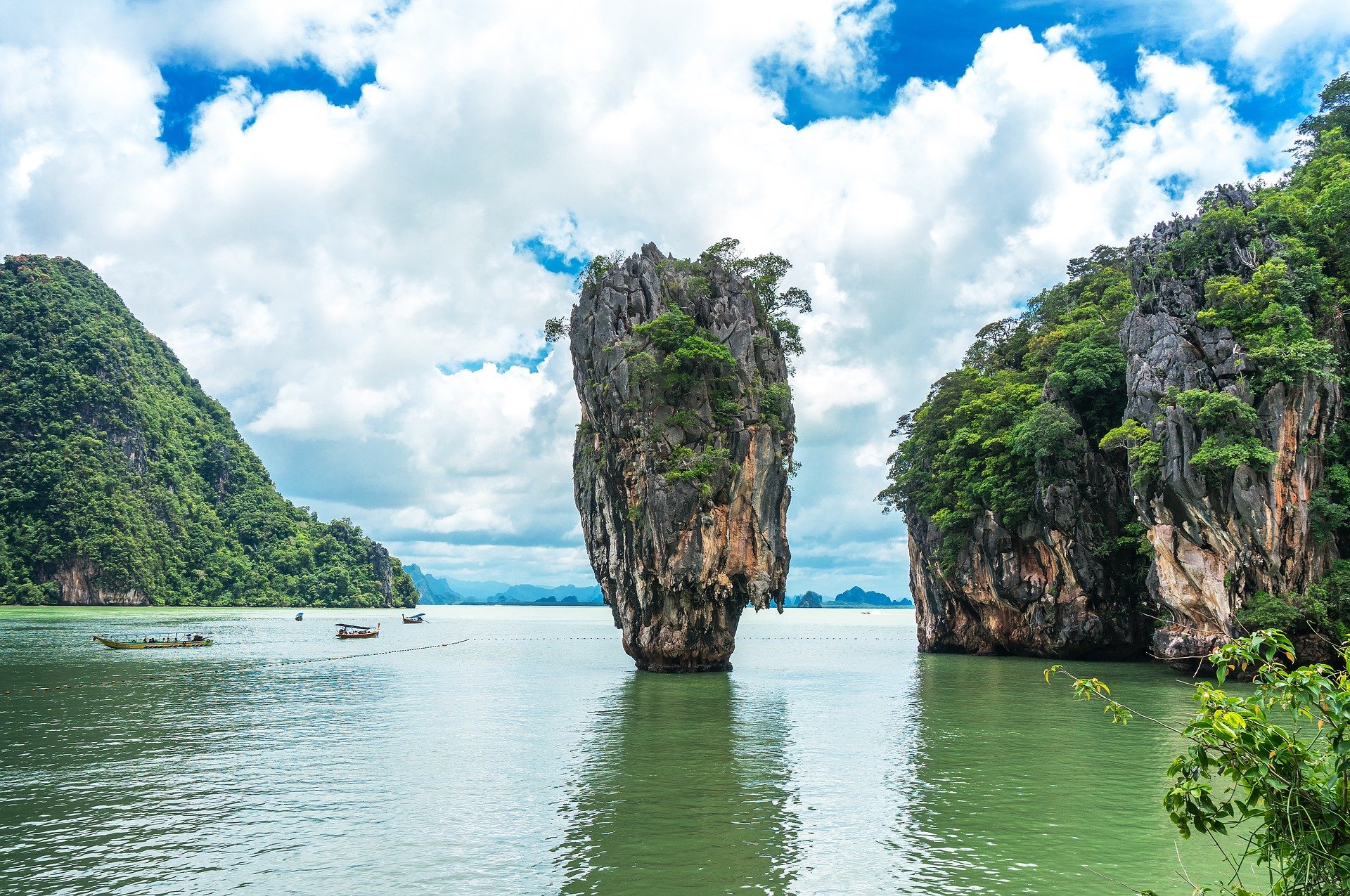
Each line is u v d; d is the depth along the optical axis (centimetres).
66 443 19650
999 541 7050
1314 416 4753
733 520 5681
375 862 1922
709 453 5481
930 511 8075
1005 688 5053
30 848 2025
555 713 4081
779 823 2206
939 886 1769
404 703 4497
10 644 8481
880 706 4319
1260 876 1805
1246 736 891
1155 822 2205
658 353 5647
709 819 2245
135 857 1956
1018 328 8900
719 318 5884
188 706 4403
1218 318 5047
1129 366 5466
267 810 2344
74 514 18625
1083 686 1037
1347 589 4497
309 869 1875
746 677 5788
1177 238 5584
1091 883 1781
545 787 2584
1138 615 6494
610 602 6488
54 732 3581
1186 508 4897
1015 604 7100
